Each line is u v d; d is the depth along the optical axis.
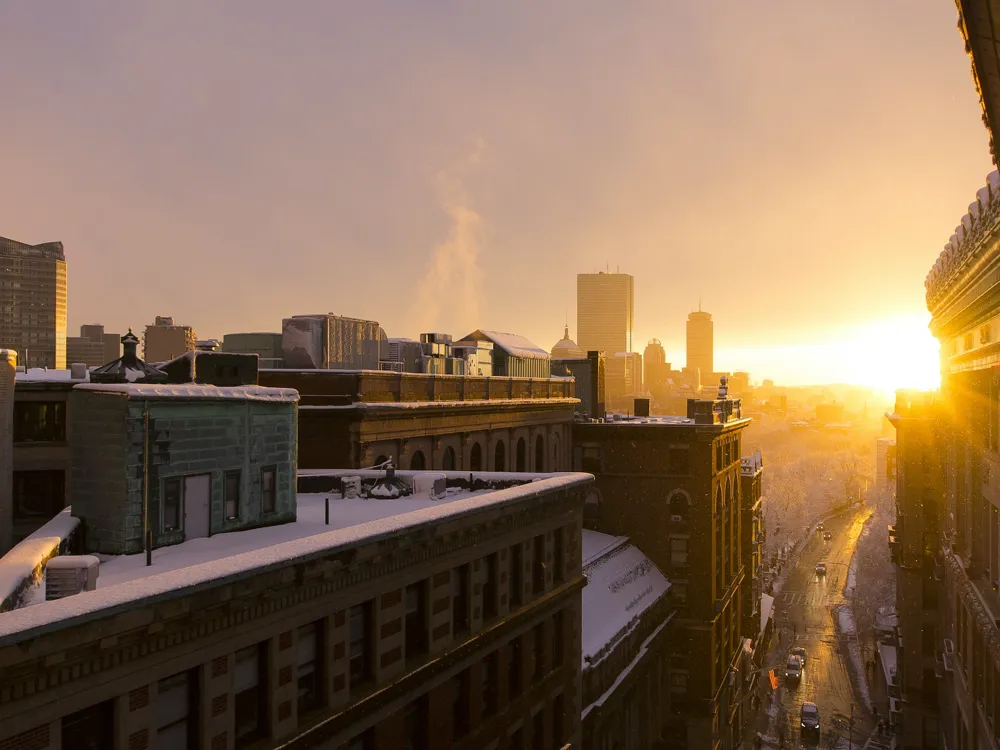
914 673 58.56
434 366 48.09
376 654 17.98
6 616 10.41
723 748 60.69
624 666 43.81
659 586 54.75
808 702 73.44
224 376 21.50
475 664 22.14
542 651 26.28
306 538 16.02
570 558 27.95
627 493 58.94
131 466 16.44
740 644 71.12
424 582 19.95
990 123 17.59
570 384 62.31
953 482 41.97
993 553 31.31
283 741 15.17
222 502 18.70
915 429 59.09
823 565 137.25
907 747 58.53
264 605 14.71
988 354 29.11
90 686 11.55
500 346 56.28
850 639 96.00
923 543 58.91
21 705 10.62
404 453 38.22
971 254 25.72
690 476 57.62
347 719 16.80
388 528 17.61
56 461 30.06
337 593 16.66
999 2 12.38
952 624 43.88
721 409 62.16
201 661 13.42
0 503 18.48
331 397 34.50
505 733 23.56
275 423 20.30
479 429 45.91
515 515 23.80
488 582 23.16
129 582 12.23
